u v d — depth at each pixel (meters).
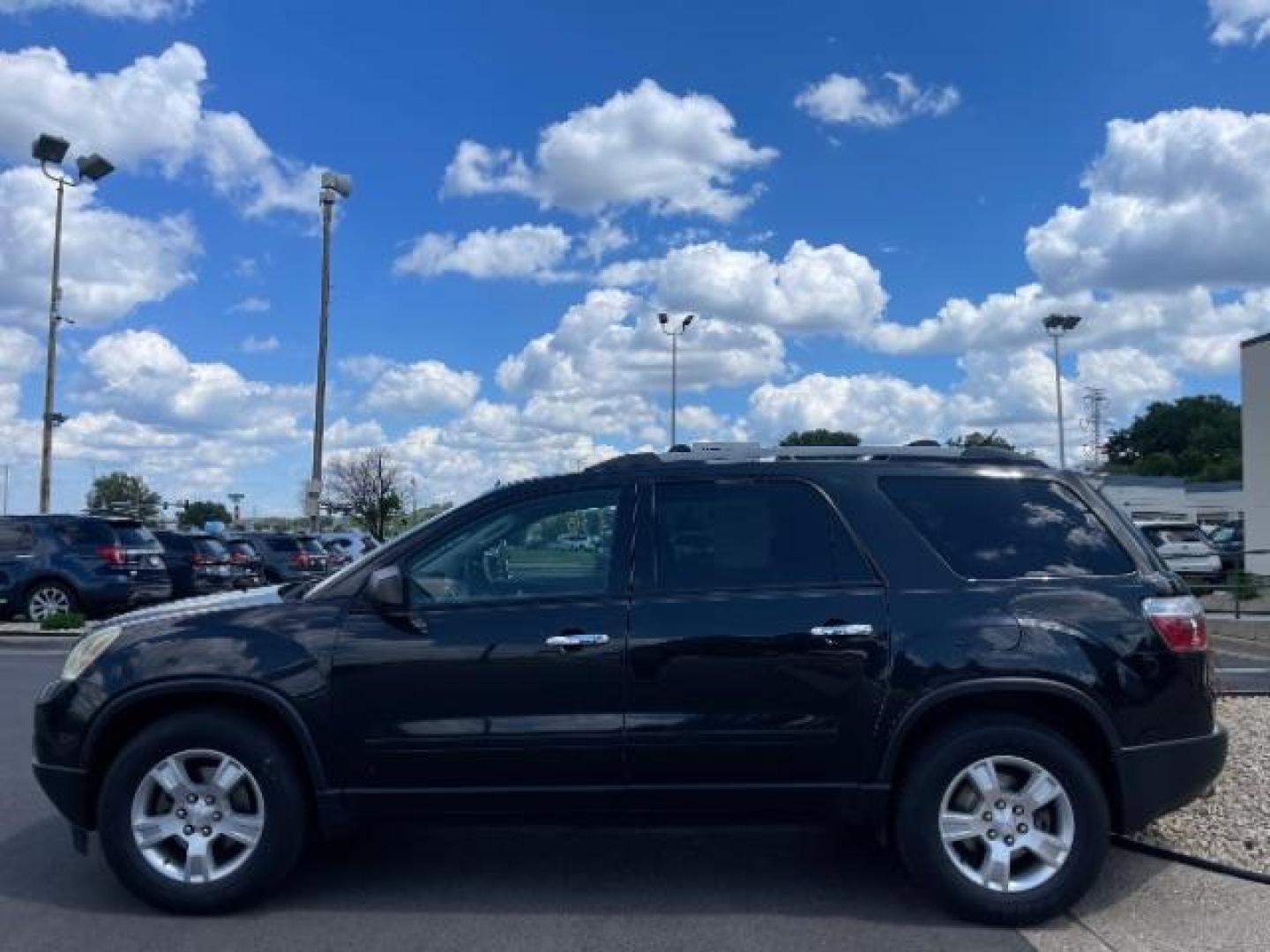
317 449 28.72
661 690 4.96
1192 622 5.10
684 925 4.88
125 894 5.31
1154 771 4.94
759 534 5.18
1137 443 133.25
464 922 4.92
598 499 5.27
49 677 12.76
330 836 5.07
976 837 4.90
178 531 24.22
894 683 4.91
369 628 5.05
